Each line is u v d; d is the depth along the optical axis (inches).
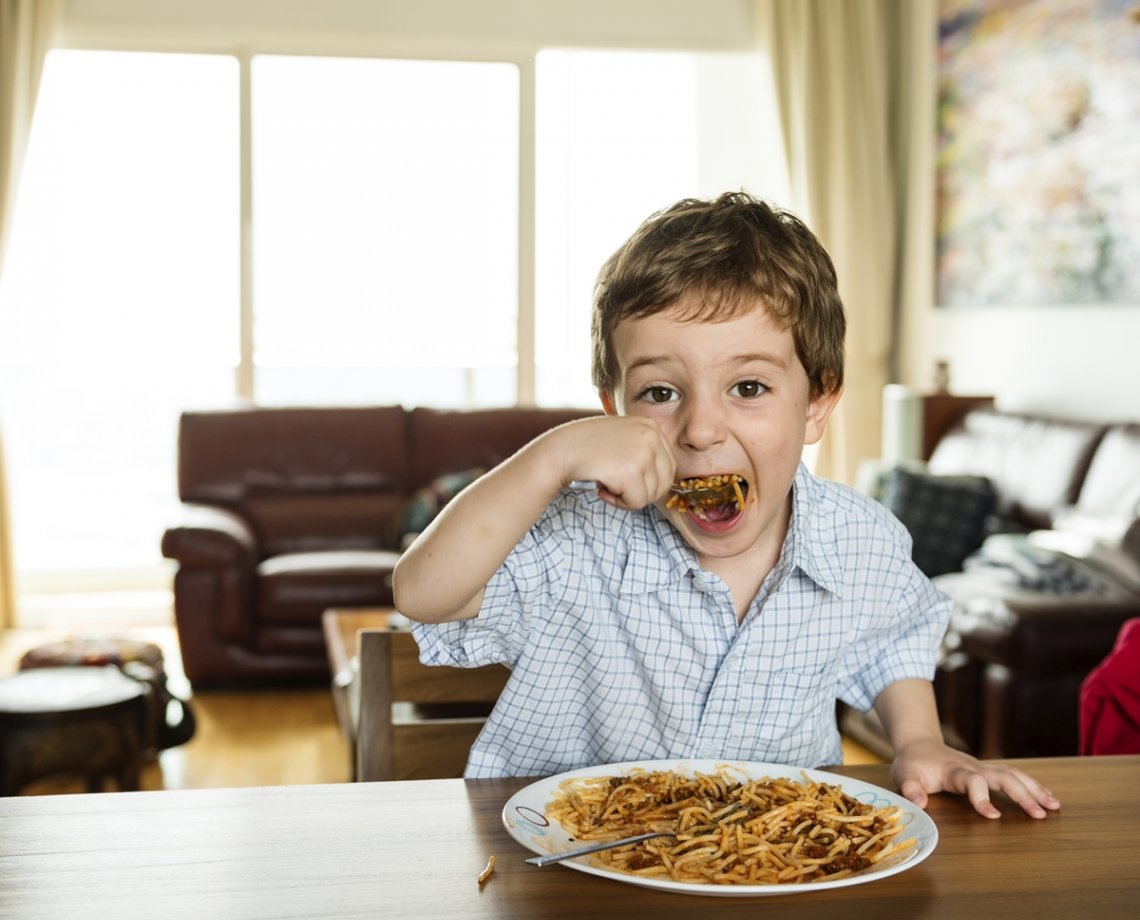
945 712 127.6
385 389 272.1
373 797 37.0
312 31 231.9
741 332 36.1
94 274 269.9
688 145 283.9
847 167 240.2
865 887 30.9
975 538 159.5
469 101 266.4
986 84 205.9
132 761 119.2
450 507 36.3
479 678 50.3
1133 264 166.7
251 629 178.7
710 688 42.8
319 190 264.2
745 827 32.9
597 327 40.3
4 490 224.5
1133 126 165.8
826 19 239.5
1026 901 30.2
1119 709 61.8
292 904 29.3
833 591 42.5
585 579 41.4
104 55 259.3
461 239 270.1
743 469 37.1
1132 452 145.2
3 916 28.4
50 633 222.2
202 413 205.2
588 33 240.5
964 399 197.5
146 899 29.5
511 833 32.5
